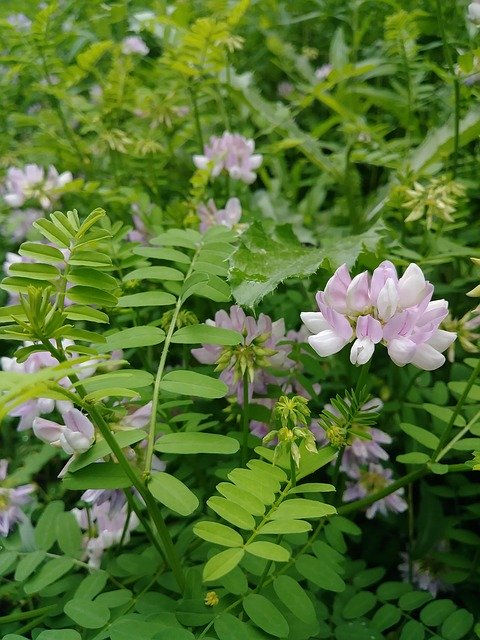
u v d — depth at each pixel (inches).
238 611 4.0
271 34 10.2
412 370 6.2
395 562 5.8
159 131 8.5
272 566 4.2
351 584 4.9
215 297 4.6
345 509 4.9
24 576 4.4
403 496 5.9
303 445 3.9
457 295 6.7
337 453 4.7
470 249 6.5
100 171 9.2
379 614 4.6
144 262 5.9
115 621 3.9
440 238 6.7
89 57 8.2
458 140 7.0
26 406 4.9
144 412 4.2
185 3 8.8
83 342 4.9
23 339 3.4
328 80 8.4
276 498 4.1
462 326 5.6
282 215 8.4
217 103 9.9
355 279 4.0
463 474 5.8
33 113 10.8
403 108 8.7
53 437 4.2
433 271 6.8
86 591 4.4
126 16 9.8
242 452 5.0
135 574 4.5
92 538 5.1
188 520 5.1
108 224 6.1
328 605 4.9
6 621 4.4
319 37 11.3
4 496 5.1
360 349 4.0
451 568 5.6
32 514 5.7
